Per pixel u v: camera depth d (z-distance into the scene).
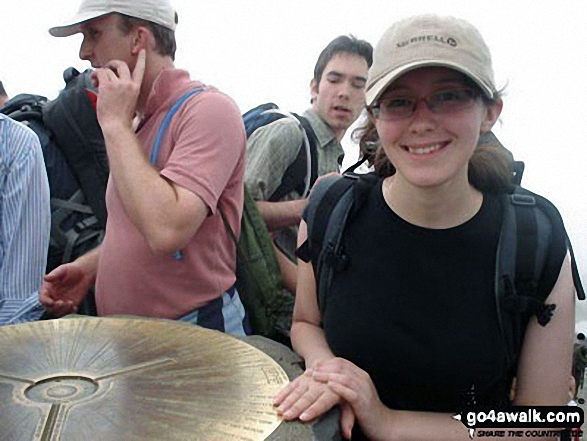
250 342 1.21
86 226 1.62
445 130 0.85
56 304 1.45
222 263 1.34
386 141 0.89
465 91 0.84
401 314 0.95
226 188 1.30
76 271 1.47
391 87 0.86
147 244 1.26
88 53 1.32
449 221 0.94
